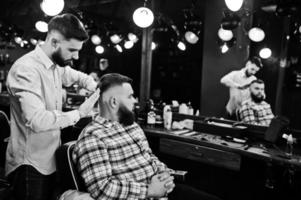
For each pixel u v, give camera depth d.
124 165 1.53
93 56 5.02
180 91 3.73
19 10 5.99
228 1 2.62
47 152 1.57
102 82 1.60
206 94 3.44
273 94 3.04
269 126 2.48
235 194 2.71
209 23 3.46
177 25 3.75
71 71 1.91
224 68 3.31
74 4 4.28
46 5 2.68
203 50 3.51
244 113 2.94
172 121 3.14
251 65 3.01
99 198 1.36
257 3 3.11
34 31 5.89
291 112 2.99
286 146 2.41
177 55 3.75
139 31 4.13
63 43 1.47
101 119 1.56
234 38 3.23
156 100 3.61
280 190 2.48
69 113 1.48
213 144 2.35
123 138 1.57
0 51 7.04
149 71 3.64
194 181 2.94
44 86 1.52
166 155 3.06
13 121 1.57
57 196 1.55
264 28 3.11
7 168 1.62
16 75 1.43
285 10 2.76
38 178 1.55
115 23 4.46
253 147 2.33
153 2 3.62
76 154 1.45
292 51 3.12
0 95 4.50
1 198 1.72
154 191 1.47
